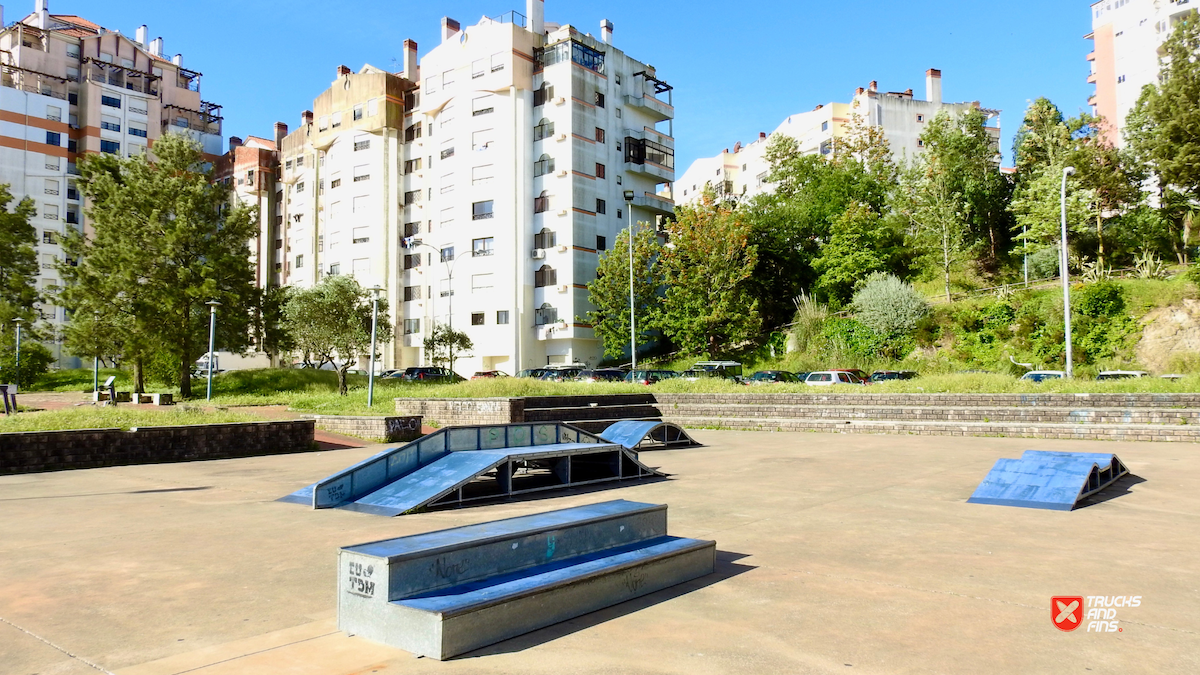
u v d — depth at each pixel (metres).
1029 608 4.79
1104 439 17.02
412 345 58.12
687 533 7.32
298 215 70.06
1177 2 59.12
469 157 54.19
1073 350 32.62
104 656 3.96
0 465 12.32
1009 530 7.41
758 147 81.94
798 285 50.47
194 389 37.12
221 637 4.24
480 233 53.28
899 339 38.91
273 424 16.02
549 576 4.57
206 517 8.29
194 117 81.06
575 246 50.72
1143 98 39.94
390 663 3.75
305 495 9.47
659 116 59.44
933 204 45.09
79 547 6.70
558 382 26.08
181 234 34.31
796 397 22.70
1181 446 15.43
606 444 11.20
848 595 5.09
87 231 67.69
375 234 59.53
